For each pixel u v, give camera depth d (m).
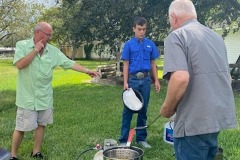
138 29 4.55
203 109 2.48
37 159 4.36
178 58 2.43
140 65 4.54
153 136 5.32
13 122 6.45
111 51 12.85
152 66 4.76
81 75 16.45
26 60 3.97
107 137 5.33
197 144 2.54
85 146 4.90
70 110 7.55
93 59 35.84
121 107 7.86
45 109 4.21
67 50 36.00
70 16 12.27
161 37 11.86
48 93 4.22
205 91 2.48
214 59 2.54
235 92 10.34
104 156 2.70
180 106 2.56
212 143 2.59
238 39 19.41
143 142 4.79
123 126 4.70
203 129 2.48
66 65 4.32
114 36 12.10
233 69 11.16
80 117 6.78
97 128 5.89
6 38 24.08
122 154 2.84
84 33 12.19
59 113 7.19
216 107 2.50
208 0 10.02
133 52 4.53
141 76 4.54
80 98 9.30
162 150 4.66
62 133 5.59
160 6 10.89
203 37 2.55
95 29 12.10
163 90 10.35
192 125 2.51
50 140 5.19
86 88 11.56
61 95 9.93
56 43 32.28
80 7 11.93
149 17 11.23
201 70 2.49
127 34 11.83
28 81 4.07
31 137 5.28
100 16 11.77
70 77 15.61
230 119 2.57
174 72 2.40
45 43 4.12
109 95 9.77
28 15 22.06
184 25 2.64
